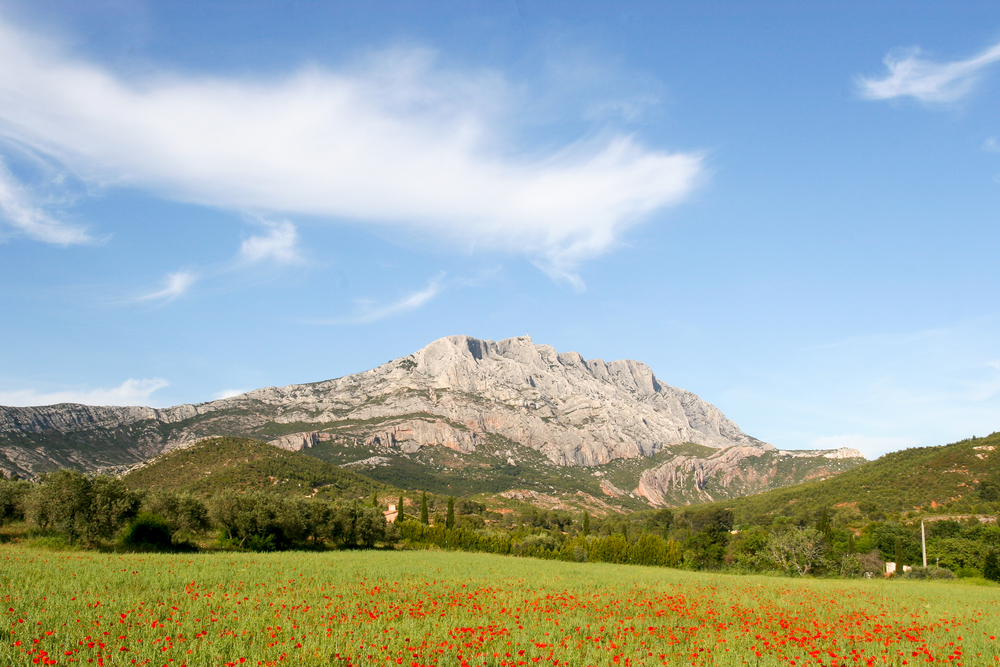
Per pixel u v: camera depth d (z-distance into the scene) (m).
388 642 21.67
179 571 38.34
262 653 19.41
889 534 97.31
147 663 17.84
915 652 24.28
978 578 74.06
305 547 84.31
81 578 32.50
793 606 36.78
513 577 47.28
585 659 21.06
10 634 19.89
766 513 175.25
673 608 31.77
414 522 123.44
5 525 68.00
